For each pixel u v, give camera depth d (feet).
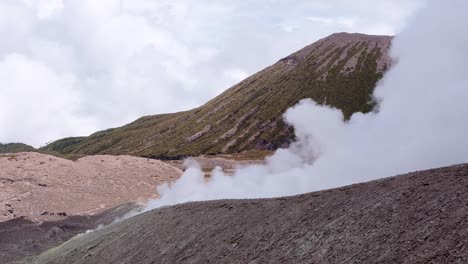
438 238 80.07
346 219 105.70
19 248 333.83
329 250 98.73
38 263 231.50
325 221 111.65
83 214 420.36
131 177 509.76
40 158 530.27
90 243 208.74
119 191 476.54
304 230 113.60
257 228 130.21
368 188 116.47
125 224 207.31
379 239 90.63
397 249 83.92
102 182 493.36
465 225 79.05
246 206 150.82
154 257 154.20
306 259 101.24
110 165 536.83
